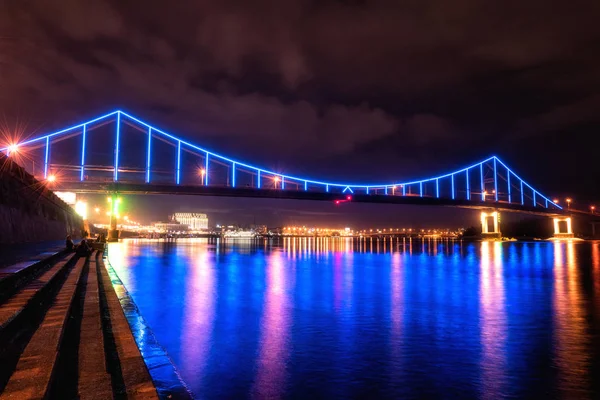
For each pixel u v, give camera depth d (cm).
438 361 822
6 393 344
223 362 802
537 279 2481
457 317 1255
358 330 1068
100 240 4506
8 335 536
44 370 399
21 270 863
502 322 1183
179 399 586
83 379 451
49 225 3197
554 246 10350
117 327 794
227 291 1786
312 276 2542
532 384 705
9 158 2017
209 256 4756
